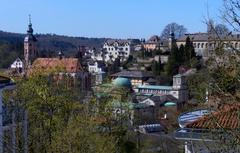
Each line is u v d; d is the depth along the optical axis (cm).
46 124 3981
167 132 7638
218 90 1673
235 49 1633
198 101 1892
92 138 4072
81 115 4272
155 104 12962
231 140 1655
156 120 10419
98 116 4878
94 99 4900
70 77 4819
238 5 1623
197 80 1984
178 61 17475
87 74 10894
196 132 2183
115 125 5081
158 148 6191
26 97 3816
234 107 1717
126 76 18700
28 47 14962
